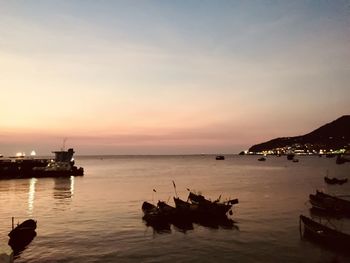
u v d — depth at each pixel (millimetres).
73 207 54188
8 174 108000
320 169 156750
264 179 106438
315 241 32969
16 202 59906
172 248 31438
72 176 118125
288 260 27922
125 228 39062
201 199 53906
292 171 145375
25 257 29141
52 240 34156
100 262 27844
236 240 33781
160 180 107000
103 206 55125
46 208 53344
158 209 43531
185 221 41688
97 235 36000
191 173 142500
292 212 47938
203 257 28859
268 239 33938
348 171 138750
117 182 100188
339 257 28516
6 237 35438
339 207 45750
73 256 29328
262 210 49656
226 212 44281
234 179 108250
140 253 30062
